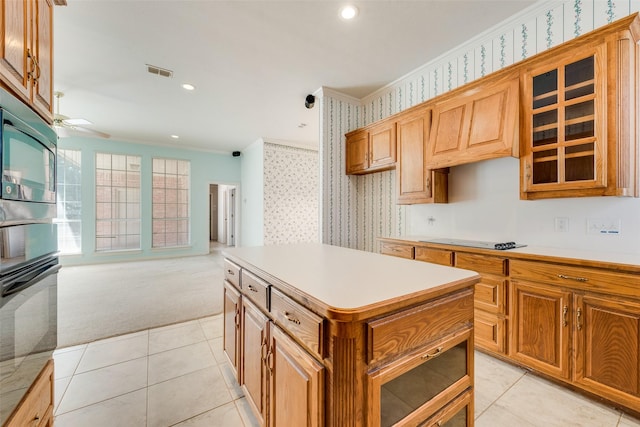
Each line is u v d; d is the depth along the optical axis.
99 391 1.70
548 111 1.80
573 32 1.90
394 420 0.90
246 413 1.53
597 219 1.82
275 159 5.98
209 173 6.87
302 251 1.81
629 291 1.37
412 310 0.93
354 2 1.99
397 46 2.53
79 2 1.96
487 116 2.08
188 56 2.68
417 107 2.62
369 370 0.83
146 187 6.06
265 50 2.58
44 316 1.14
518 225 2.20
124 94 3.54
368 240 3.55
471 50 2.48
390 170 3.26
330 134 3.43
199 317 2.83
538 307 1.70
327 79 3.15
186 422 1.46
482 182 2.43
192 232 6.64
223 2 1.98
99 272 4.77
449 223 2.68
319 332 0.86
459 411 1.10
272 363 1.15
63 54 2.63
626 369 1.38
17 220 0.95
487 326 1.94
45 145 1.18
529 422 1.44
